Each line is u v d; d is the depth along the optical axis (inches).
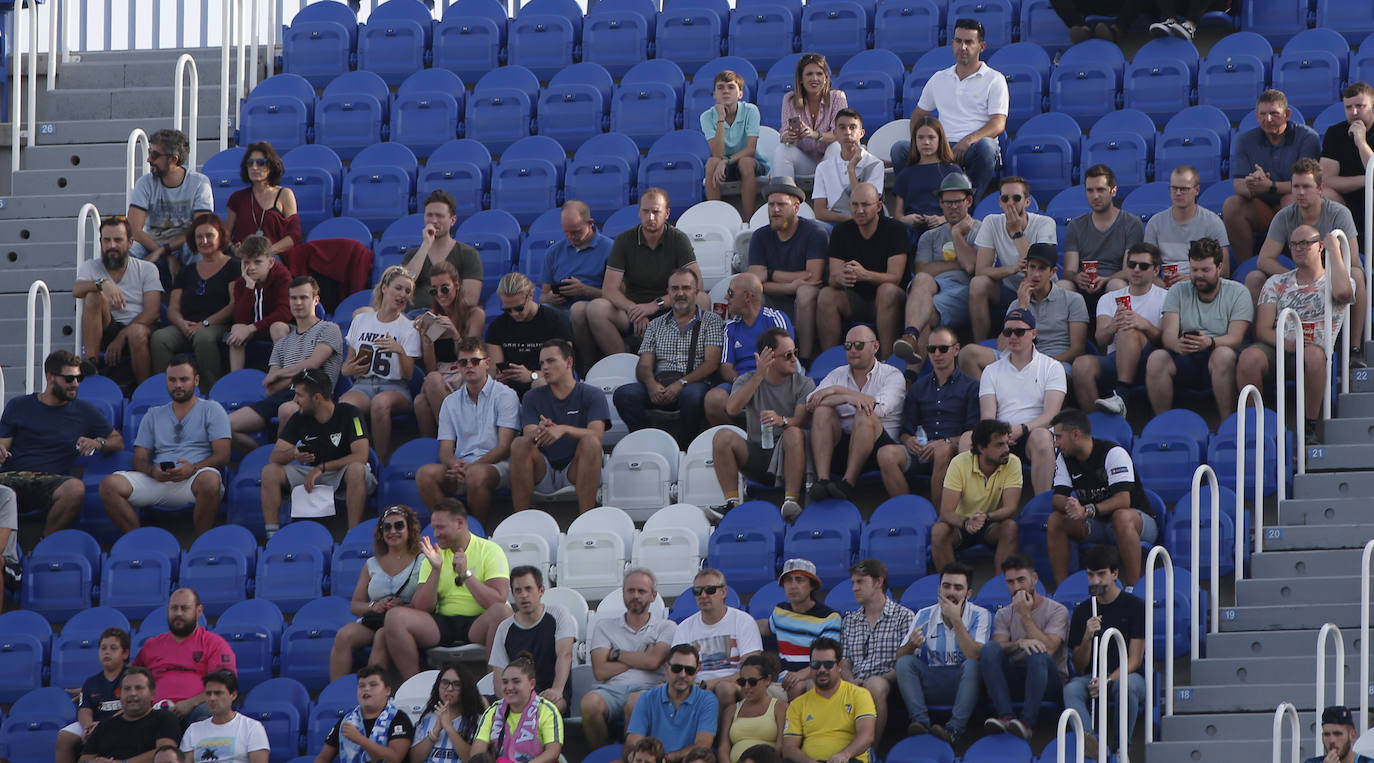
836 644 1322.6
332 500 1652.3
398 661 1480.1
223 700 1421.0
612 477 1644.9
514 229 1920.5
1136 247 1635.1
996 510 1481.3
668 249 1785.2
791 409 1605.6
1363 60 1903.3
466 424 1652.3
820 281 1750.7
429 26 2266.2
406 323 1756.9
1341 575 1379.2
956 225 1738.4
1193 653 1344.7
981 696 1366.9
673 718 1352.1
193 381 1706.4
